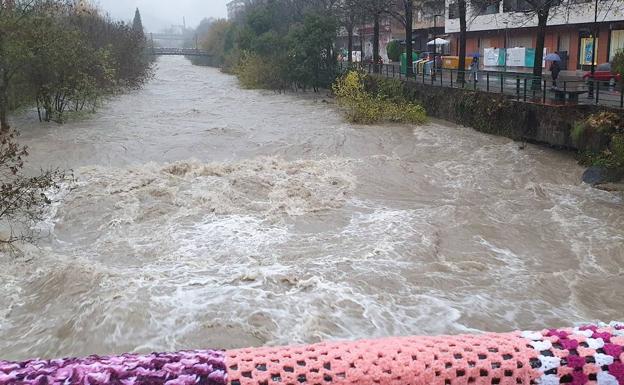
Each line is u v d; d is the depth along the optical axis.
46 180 12.48
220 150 20.39
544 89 20.61
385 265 10.31
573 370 2.90
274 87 46.47
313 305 8.77
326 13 45.75
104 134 23.23
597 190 15.34
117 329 8.02
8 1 23.08
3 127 21.22
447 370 2.88
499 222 12.91
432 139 21.95
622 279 10.05
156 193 14.43
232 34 76.69
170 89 47.66
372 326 8.27
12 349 7.73
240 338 7.88
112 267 10.22
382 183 16.00
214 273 9.93
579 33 35.50
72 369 2.79
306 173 16.62
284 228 12.37
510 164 18.12
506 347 2.96
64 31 26.62
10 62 22.98
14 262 10.45
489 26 42.25
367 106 26.64
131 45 43.94
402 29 61.69
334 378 2.86
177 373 2.79
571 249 11.41
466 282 9.82
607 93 22.31
